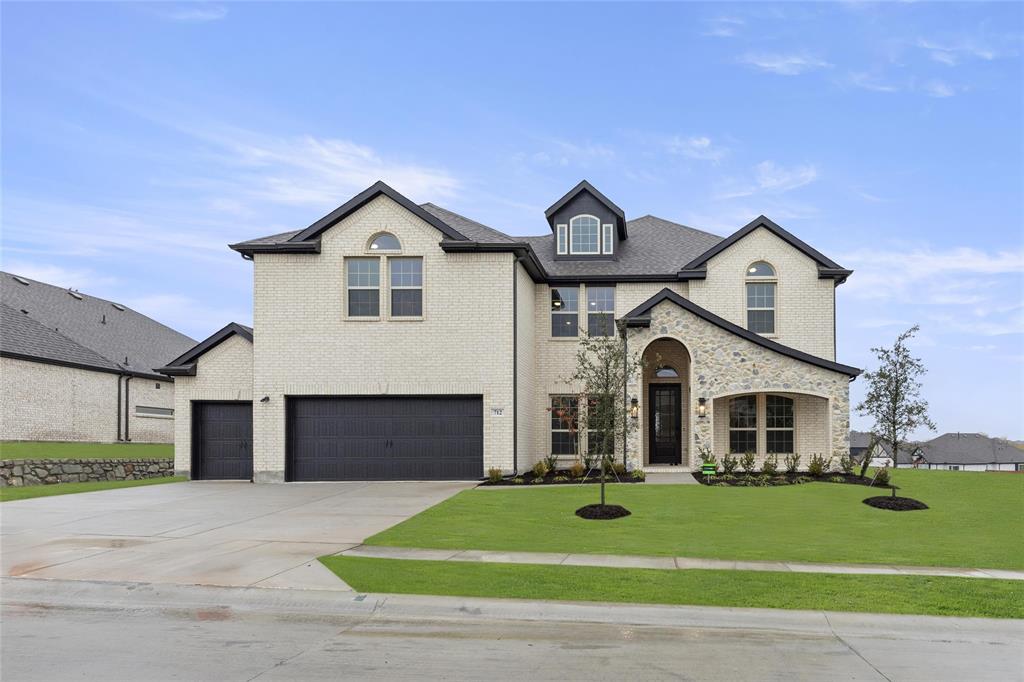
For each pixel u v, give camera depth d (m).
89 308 35.72
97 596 9.05
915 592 8.98
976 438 68.00
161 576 9.59
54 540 12.05
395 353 21.11
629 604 8.39
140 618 8.16
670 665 6.68
